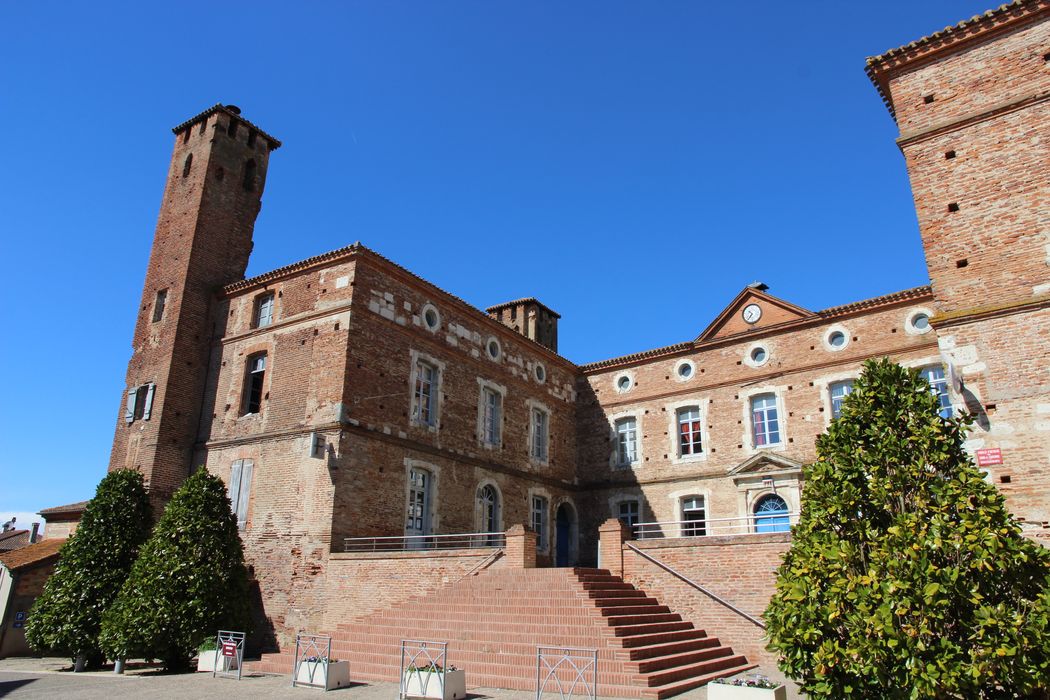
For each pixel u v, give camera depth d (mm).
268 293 25422
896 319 25375
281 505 21672
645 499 29547
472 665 14555
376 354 22938
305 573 20422
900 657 8570
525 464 28750
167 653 18219
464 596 17703
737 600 17094
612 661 13555
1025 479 13266
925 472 9805
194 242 26578
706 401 29109
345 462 20984
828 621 9203
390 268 23984
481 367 27500
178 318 25422
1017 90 15445
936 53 16656
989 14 15883
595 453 31703
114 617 18828
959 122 15930
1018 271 14398
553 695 12953
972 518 9195
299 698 13328
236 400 24375
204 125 29094
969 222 15250
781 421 26922
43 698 14250
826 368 26484
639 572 18703
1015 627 8445
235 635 18922
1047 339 13750
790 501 25578
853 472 10211
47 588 21062
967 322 14656
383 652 16172
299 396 22578
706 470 28219
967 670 8320
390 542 21891
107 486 22312
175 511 19828
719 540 17719
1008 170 15094
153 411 24500
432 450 24141
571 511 31094
